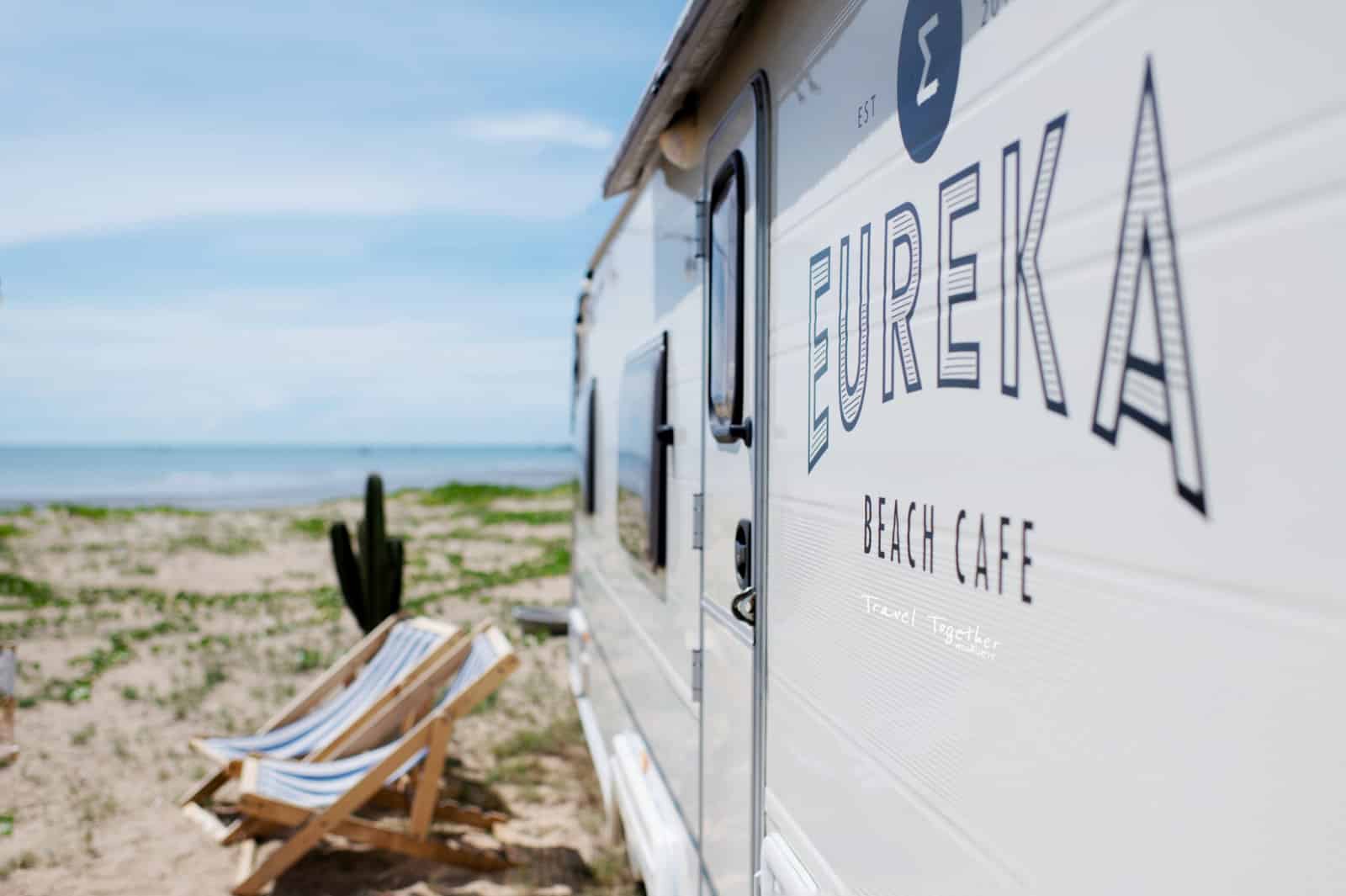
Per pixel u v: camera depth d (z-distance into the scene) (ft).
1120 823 3.31
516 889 13.78
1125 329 3.30
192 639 29.12
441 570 44.37
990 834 4.13
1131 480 3.27
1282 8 2.68
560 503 92.43
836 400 5.97
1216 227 2.91
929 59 4.77
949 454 4.53
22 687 23.65
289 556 50.93
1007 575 4.03
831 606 6.00
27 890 13.70
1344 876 2.50
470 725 21.12
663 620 11.25
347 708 17.28
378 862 14.62
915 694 4.85
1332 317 2.53
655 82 9.62
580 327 21.12
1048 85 3.76
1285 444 2.67
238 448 491.72
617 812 14.97
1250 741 2.78
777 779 7.09
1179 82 3.06
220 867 14.60
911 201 4.96
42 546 52.80
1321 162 2.56
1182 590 3.04
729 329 8.28
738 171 8.09
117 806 16.72
